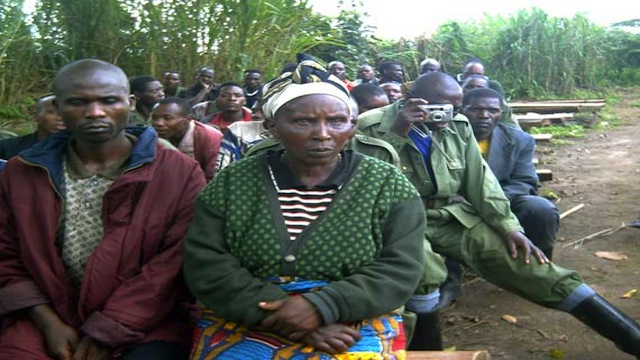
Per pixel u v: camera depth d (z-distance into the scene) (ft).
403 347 7.37
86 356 7.24
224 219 7.25
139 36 28.81
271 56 30.09
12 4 25.13
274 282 6.97
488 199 10.90
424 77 11.03
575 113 36.09
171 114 14.89
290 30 30.60
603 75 48.96
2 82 25.55
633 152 28.35
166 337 7.71
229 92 20.38
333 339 6.72
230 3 28.30
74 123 7.59
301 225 7.06
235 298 6.87
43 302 7.58
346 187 7.15
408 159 10.94
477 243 10.89
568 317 12.96
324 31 35.81
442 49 44.98
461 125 11.32
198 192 8.05
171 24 28.60
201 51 29.19
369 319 7.09
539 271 10.48
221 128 20.52
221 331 7.22
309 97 7.04
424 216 7.41
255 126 14.47
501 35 44.52
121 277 7.61
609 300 13.58
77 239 7.74
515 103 38.09
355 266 6.93
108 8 28.04
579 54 44.98
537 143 30.68
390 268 6.96
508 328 12.69
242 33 28.94
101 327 7.24
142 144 7.82
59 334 7.39
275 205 7.13
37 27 27.45
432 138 10.98
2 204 7.87
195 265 7.14
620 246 16.79
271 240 6.95
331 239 6.91
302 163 7.19
